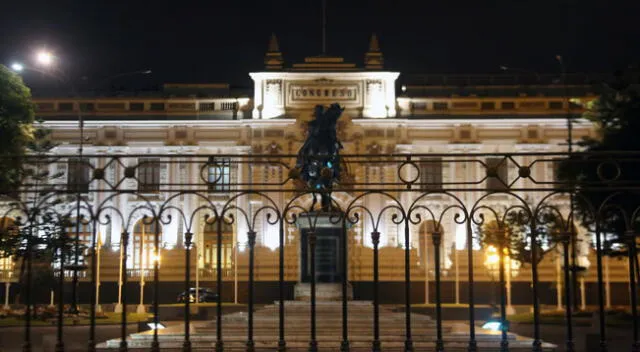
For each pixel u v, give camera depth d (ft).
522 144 216.95
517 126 217.97
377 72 216.95
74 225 41.93
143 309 153.99
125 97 220.23
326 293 82.07
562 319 136.26
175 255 209.26
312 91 218.18
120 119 216.54
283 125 215.92
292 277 205.16
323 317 73.46
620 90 137.59
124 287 41.22
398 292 207.00
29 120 157.28
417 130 217.15
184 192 41.50
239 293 204.44
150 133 218.18
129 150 216.74
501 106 219.41
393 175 212.84
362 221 209.56
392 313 76.13
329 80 217.77
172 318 135.23
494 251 164.96
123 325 40.88
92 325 40.09
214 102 220.64
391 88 218.59
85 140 215.31
